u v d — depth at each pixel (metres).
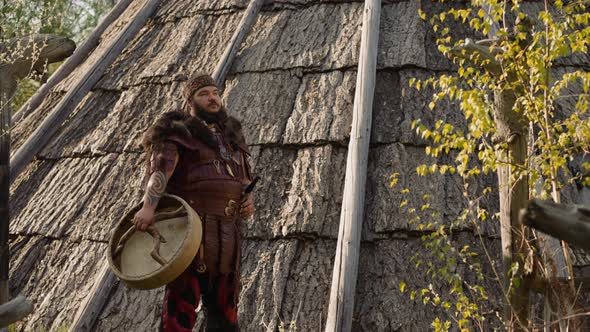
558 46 3.15
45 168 5.93
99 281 4.60
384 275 4.35
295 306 4.29
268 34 6.27
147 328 4.36
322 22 6.21
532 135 3.35
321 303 4.28
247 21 6.41
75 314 4.53
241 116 5.51
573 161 4.62
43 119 6.50
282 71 5.79
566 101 5.00
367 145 4.84
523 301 3.25
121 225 3.47
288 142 5.15
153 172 3.36
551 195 3.33
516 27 3.38
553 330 3.15
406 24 5.95
